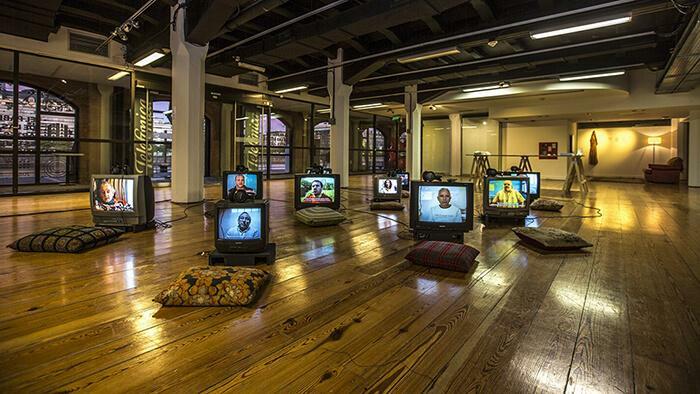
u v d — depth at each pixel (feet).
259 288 8.29
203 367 5.44
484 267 10.49
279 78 33.12
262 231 10.34
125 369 5.36
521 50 26.04
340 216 16.87
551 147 48.39
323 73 33.24
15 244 11.55
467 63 27.68
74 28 26.08
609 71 28.25
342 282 9.15
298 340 6.27
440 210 13.41
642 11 16.24
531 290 8.68
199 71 22.49
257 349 5.97
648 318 7.20
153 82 31.40
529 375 5.29
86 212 18.99
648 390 4.96
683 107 35.63
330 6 16.53
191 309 7.45
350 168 60.44
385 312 7.41
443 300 8.05
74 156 35.47
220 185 36.40
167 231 14.89
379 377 5.23
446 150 57.06
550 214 20.61
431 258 10.29
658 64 26.40
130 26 19.63
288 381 5.13
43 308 7.42
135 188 14.47
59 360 5.57
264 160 44.29
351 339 6.31
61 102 35.32
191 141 22.44
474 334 6.50
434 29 22.09
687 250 12.51
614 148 54.13
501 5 19.92
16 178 25.32
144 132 33.27
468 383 5.10
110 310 7.36
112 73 31.86
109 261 10.69
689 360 5.69
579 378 5.22
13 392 4.81
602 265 10.75
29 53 24.49
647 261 11.18
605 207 23.41
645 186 39.42
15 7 19.04
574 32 20.42
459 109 48.26
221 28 19.20
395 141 59.93
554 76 30.25
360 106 44.09
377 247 12.72
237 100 37.19
